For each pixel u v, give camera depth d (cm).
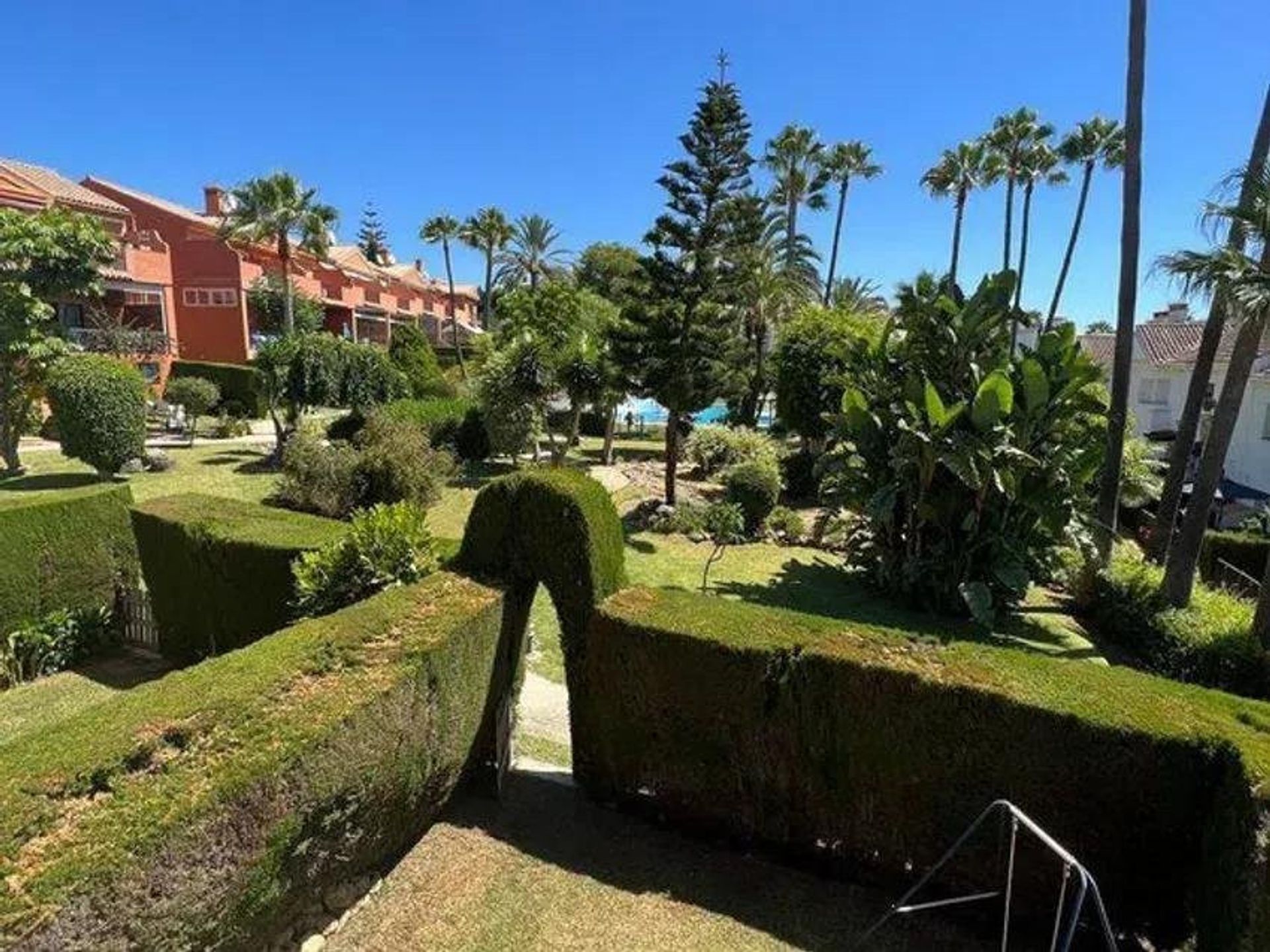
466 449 1984
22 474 1550
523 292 3828
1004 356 1034
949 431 1006
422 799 442
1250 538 1444
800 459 1878
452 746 454
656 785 485
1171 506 1274
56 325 1684
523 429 1825
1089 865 378
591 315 2955
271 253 3478
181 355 3116
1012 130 3259
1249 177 932
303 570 614
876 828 425
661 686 467
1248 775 315
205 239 3109
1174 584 1054
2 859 246
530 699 701
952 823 405
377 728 376
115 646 856
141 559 801
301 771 329
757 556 1347
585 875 439
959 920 409
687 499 1638
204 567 727
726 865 452
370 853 409
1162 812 359
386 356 2164
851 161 3831
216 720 329
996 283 1028
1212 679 930
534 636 853
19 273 1614
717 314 1541
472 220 4866
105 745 298
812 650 429
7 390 1516
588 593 494
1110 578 1123
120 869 258
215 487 1514
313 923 383
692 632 457
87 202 2445
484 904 414
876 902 422
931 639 446
